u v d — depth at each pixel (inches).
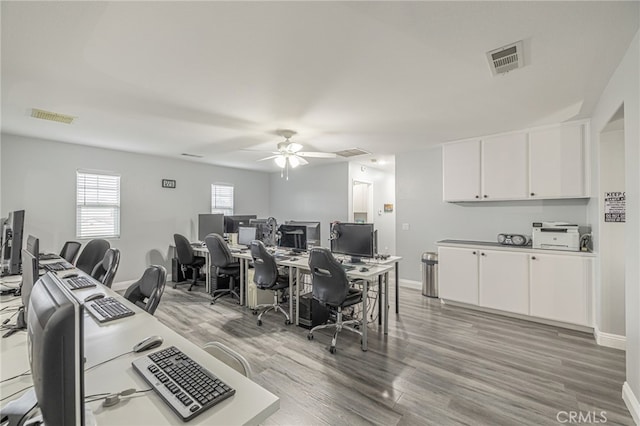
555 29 66.6
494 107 114.9
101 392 36.7
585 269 124.0
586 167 128.5
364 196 303.7
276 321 138.3
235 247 191.8
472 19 63.2
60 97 104.2
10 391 39.0
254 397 35.8
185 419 31.3
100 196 185.6
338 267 107.3
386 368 95.9
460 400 79.6
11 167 153.4
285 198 285.7
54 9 59.2
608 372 93.5
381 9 59.9
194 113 121.3
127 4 57.9
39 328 26.8
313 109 117.2
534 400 79.7
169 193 219.6
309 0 57.2
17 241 79.0
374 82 93.4
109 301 70.7
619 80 81.7
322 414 73.9
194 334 122.8
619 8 59.5
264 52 76.2
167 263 217.8
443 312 152.7
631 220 73.2
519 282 139.8
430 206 192.1
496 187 152.8
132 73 87.0
